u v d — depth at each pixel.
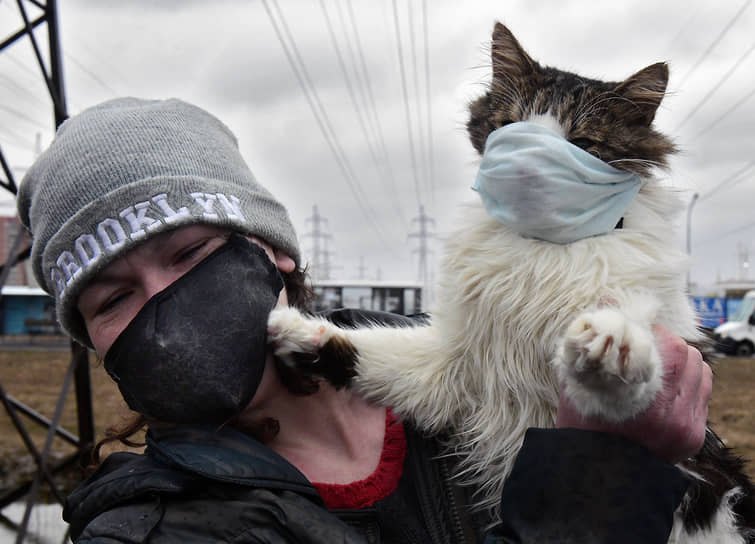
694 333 1.83
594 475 1.13
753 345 25.30
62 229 1.50
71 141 1.57
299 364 1.69
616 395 1.19
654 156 2.05
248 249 1.58
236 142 1.92
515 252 1.77
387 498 1.45
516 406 1.77
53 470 6.85
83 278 1.46
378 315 2.34
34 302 34.09
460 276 1.86
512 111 2.40
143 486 1.30
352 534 1.24
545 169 1.60
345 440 1.64
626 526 1.09
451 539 1.47
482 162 1.78
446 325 1.88
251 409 1.66
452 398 1.80
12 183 6.18
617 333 1.17
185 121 1.67
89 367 6.93
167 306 1.46
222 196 1.57
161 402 1.46
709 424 1.94
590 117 2.16
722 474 1.83
